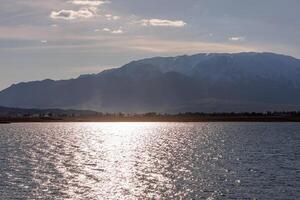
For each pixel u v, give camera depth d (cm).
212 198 9650
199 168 14275
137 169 14200
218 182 11475
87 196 9900
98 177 12450
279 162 15712
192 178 12156
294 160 16338
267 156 17825
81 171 13688
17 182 11438
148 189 10638
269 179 11881
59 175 12756
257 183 11281
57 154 19375
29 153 19500
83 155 19175
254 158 17112
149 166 15000
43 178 12131
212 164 15300
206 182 11488
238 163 15500
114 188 10781
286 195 9888
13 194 10012
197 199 9569
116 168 14488
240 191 10325
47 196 9856
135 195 9988
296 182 11394
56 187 10856
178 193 10175
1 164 15125
